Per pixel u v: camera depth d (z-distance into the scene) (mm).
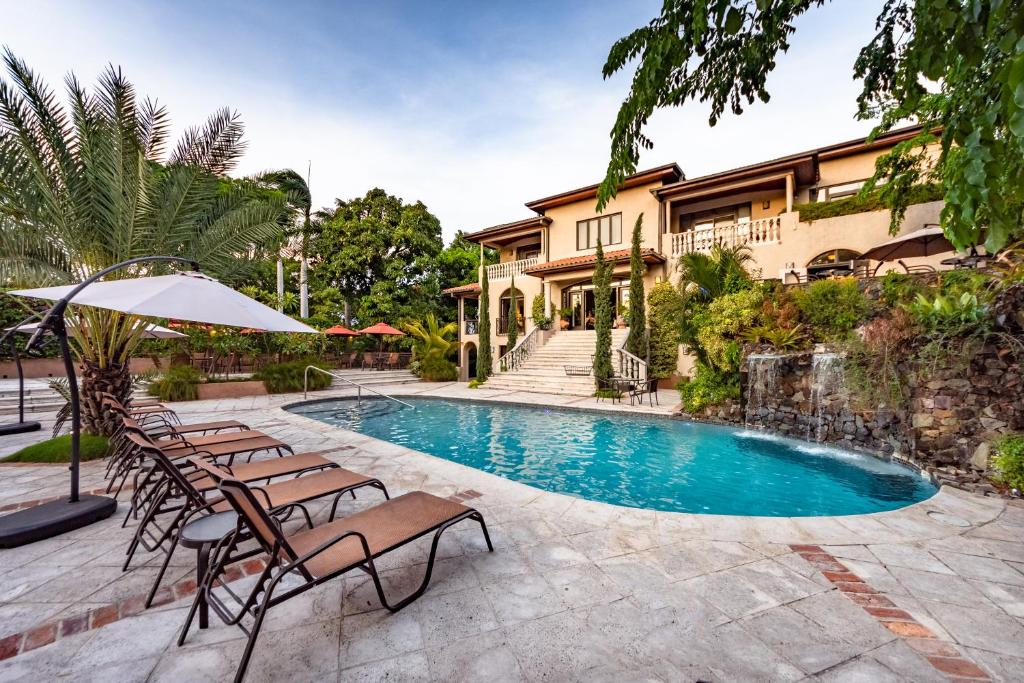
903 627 2572
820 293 9680
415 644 2404
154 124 6707
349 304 29703
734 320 10773
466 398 14945
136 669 2195
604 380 14242
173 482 3521
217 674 2164
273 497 3545
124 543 3672
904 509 4598
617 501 6016
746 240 15906
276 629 2537
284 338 19047
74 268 6695
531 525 4109
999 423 5992
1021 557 3500
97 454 6410
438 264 31203
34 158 5895
